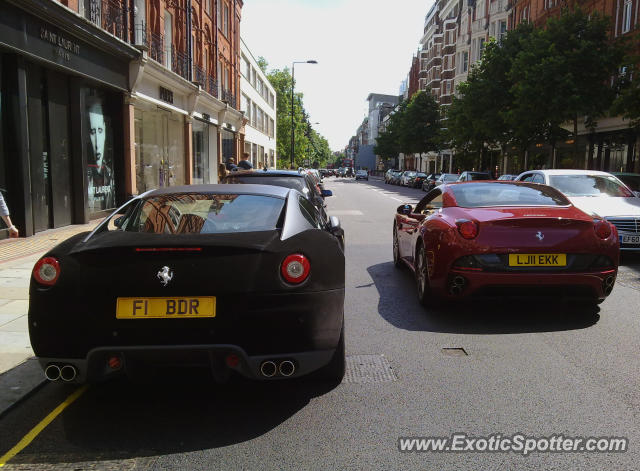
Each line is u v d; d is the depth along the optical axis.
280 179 7.55
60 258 3.03
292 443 2.81
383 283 6.93
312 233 3.38
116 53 14.64
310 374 3.65
